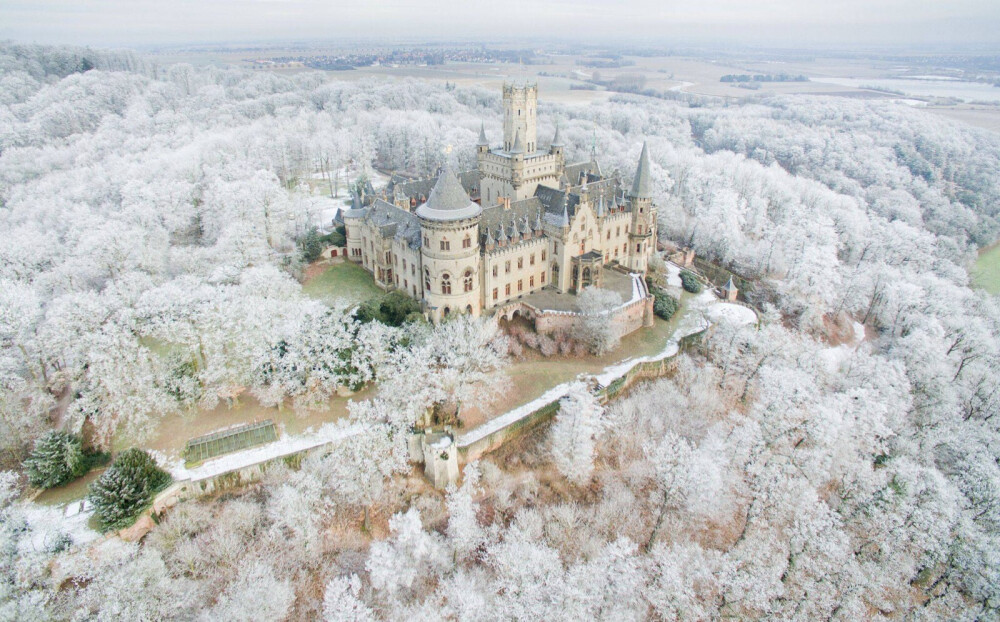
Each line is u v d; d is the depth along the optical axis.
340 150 199.88
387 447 75.00
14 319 87.06
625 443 86.75
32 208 136.00
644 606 63.00
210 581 64.25
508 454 86.06
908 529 69.06
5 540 59.56
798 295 128.62
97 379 78.94
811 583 62.50
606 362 103.12
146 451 74.94
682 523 74.75
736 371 103.06
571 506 77.44
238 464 77.25
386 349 89.25
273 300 91.56
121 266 109.62
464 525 68.00
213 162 158.62
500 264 105.06
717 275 145.25
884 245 156.00
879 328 137.38
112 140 190.62
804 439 79.81
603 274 124.00
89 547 64.06
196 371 87.94
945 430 89.62
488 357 90.62
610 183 132.38
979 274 172.75
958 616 63.22
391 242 111.88
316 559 68.56
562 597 58.25
